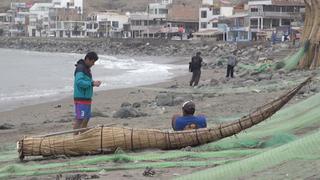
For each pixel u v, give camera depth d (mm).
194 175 6578
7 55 121000
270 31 101688
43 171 8352
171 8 142625
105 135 9523
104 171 8016
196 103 19766
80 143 9500
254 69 38125
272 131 9719
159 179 7219
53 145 9516
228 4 144375
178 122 10164
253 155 7172
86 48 146250
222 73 44375
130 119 16438
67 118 19297
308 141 6566
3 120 19875
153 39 129625
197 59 28828
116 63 77875
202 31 128000
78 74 10430
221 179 6219
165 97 22031
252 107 16953
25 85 40219
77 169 8234
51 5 198000
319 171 5766
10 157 10234
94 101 25359
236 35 113250
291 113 10859
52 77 50125
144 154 9039
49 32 181250
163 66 66625
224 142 9391
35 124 17672
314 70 29172
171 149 9555
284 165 6211
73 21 174125
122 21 167625
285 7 107688
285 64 34688
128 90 30688
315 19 31922
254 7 109250
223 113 15984
